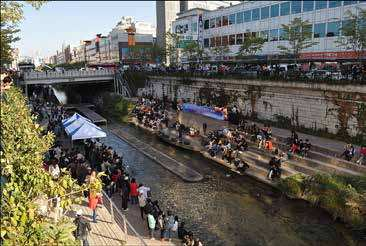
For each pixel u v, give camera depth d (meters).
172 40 74.12
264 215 20.75
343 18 41.75
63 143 32.03
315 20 45.44
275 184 24.44
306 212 21.03
